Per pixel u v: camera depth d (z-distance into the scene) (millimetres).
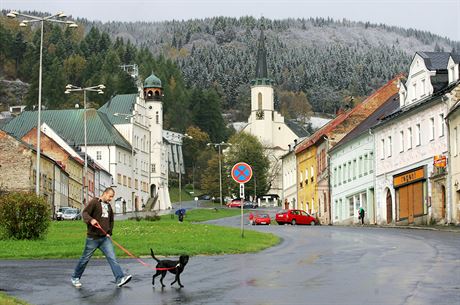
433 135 59312
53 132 118625
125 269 22547
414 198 62469
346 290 16922
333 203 86562
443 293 16109
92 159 134125
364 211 75188
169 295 16844
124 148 147125
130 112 156125
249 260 25484
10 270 22125
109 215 18812
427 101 59188
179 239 35219
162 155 170375
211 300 15906
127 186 148625
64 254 27203
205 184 174750
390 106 75812
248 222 81938
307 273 20688
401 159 65562
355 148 78250
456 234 40812
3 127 144625
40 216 36375
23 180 85625
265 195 177125
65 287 18328
